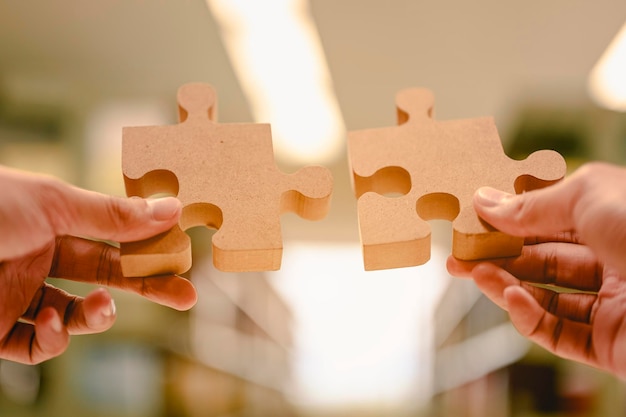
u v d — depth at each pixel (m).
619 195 0.81
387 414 2.12
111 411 1.83
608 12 1.45
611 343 0.93
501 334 2.07
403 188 0.95
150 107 1.93
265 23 1.51
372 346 2.30
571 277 1.00
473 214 0.88
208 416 1.94
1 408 1.76
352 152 0.94
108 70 1.79
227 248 0.85
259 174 0.90
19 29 1.61
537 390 1.96
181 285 0.90
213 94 0.96
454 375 2.16
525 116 1.92
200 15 1.50
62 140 1.85
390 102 1.86
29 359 0.97
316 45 1.59
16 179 0.88
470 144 0.93
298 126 2.04
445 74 1.72
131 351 1.88
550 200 0.83
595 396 1.89
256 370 2.09
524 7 1.44
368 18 1.48
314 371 2.20
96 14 1.52
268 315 2.27
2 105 1.83
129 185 0.90
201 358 1.98
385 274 2.43
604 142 1.92
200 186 0.89
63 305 0.99
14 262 0.96
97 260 0.99
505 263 0.96
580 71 1.70
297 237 2.62
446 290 2.35
